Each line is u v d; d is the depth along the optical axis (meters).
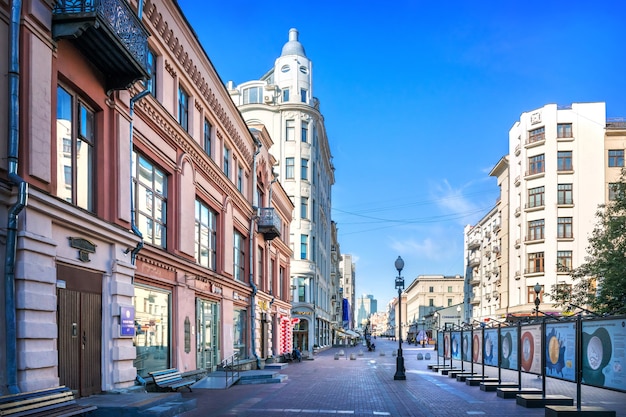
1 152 7.49
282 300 34.28
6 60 7.70
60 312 8.79
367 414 10.80
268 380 17.78
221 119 19.83
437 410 11.41
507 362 14.58
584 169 46.09
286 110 49.56
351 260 146.75
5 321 7.33
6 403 6.48
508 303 50.72
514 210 50.34
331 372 23.58
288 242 37.59
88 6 8.82
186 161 15.55
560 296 24.25
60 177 9.18
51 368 8.08
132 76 10.66
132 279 11.30
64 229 8.92
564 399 11.72
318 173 54.28
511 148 51.75
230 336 20.66
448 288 111.31
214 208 19.03
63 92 9.39
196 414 10.28
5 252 7.45
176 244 14.83
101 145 10.51
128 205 11.23
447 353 23.66
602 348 9.02
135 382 11.30
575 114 46.81
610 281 20.83
